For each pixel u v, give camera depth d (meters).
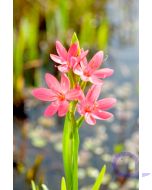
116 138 1.09
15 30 1.24
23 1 1.29
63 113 0.68
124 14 1.40
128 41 1.34
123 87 1.21
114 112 1.15
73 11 1.37
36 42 1.29
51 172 1.02
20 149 1.05
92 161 1.05
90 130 1.11
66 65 0.68
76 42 0.68
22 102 1.15
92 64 0.69
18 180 1.00
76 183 0.72
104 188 1.00
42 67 1.23
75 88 0.68
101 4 1.41
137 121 1.12
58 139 1.09
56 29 1.33
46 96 0.68
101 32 1.30
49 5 1.33
